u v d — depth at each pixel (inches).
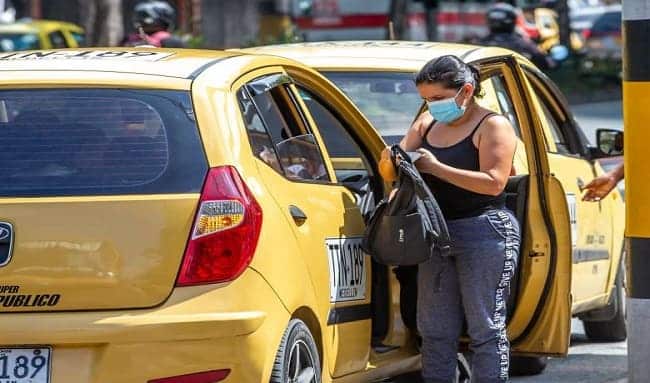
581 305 791.1
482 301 581.0
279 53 781.9
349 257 566.3
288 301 496.4
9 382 465.1
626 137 604.4
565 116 852.0
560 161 791.1
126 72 507.2
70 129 490.9
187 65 521.0
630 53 598.5
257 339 473.1
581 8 3782.0
